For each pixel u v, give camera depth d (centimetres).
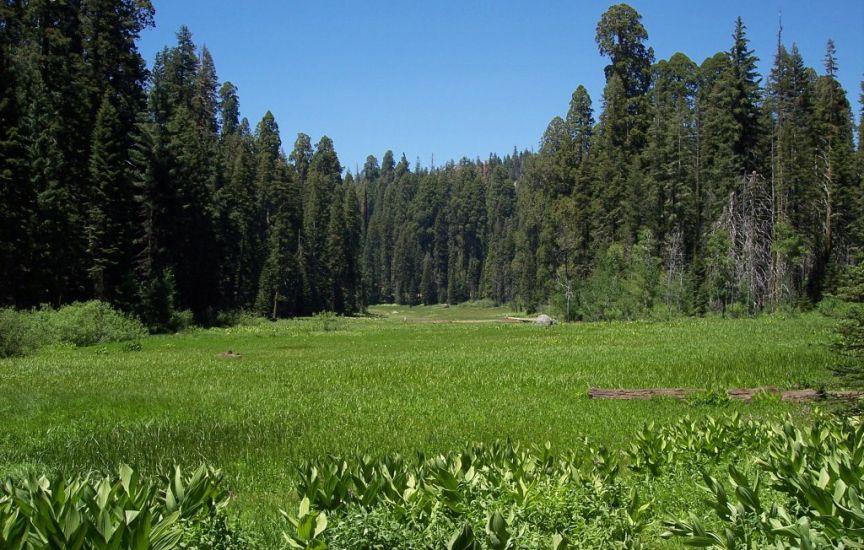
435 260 13838
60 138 4584
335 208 9175
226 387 1855
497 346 3169
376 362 2494
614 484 642
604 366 2150
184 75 7475
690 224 6069
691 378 1836
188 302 5456
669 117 6856
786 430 705
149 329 4569
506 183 14125
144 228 4931
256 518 660
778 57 6438
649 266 5338
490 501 541
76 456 1011
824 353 2119
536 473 647
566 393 1666
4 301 3878
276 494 788
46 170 4278
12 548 392
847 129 6150
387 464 641
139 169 4997
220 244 5962
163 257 5044
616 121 7194
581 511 561
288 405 1525
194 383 1944
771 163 6041
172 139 5072
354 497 548
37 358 2847
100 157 4534
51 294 4253
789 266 5106
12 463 948
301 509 480
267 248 7600
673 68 8088
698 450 771
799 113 6394
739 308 4769
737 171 5791
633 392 1585
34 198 4009
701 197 6044
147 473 900
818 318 3441
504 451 716
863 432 650
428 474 617
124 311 4528
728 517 504
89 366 2447
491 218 13838
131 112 5238
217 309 5816
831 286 4569
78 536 379
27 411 1424
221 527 503
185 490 512
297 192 8700
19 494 486
